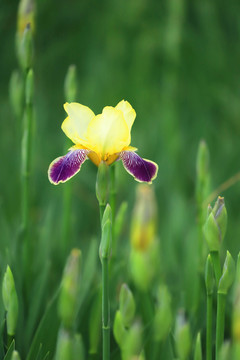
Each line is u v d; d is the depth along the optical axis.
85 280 1.25
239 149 2.15
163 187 1.89
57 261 1.39
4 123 2.34
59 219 1.58
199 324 1.21
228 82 2.49
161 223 1.71
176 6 2.29
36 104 2.37
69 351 1.00
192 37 2.39
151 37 2.39
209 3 2.47
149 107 2.43
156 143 2.08
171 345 1.14
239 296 0.99
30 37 1.23
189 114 2.41
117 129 1.10
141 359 1.03
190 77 2.44
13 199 1.68
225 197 1.91
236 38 2.56
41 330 1.15
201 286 1.23
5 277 1.08
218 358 1.08
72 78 1.32
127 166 1.10
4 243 1.37
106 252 1.05
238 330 0.99
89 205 1.83
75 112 1.12
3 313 1.18
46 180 1.86
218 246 1.07
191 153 2.23
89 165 1.92
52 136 2.30
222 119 2.44
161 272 1.33
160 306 1.06
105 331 1.06
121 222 1.22
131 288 1.23
